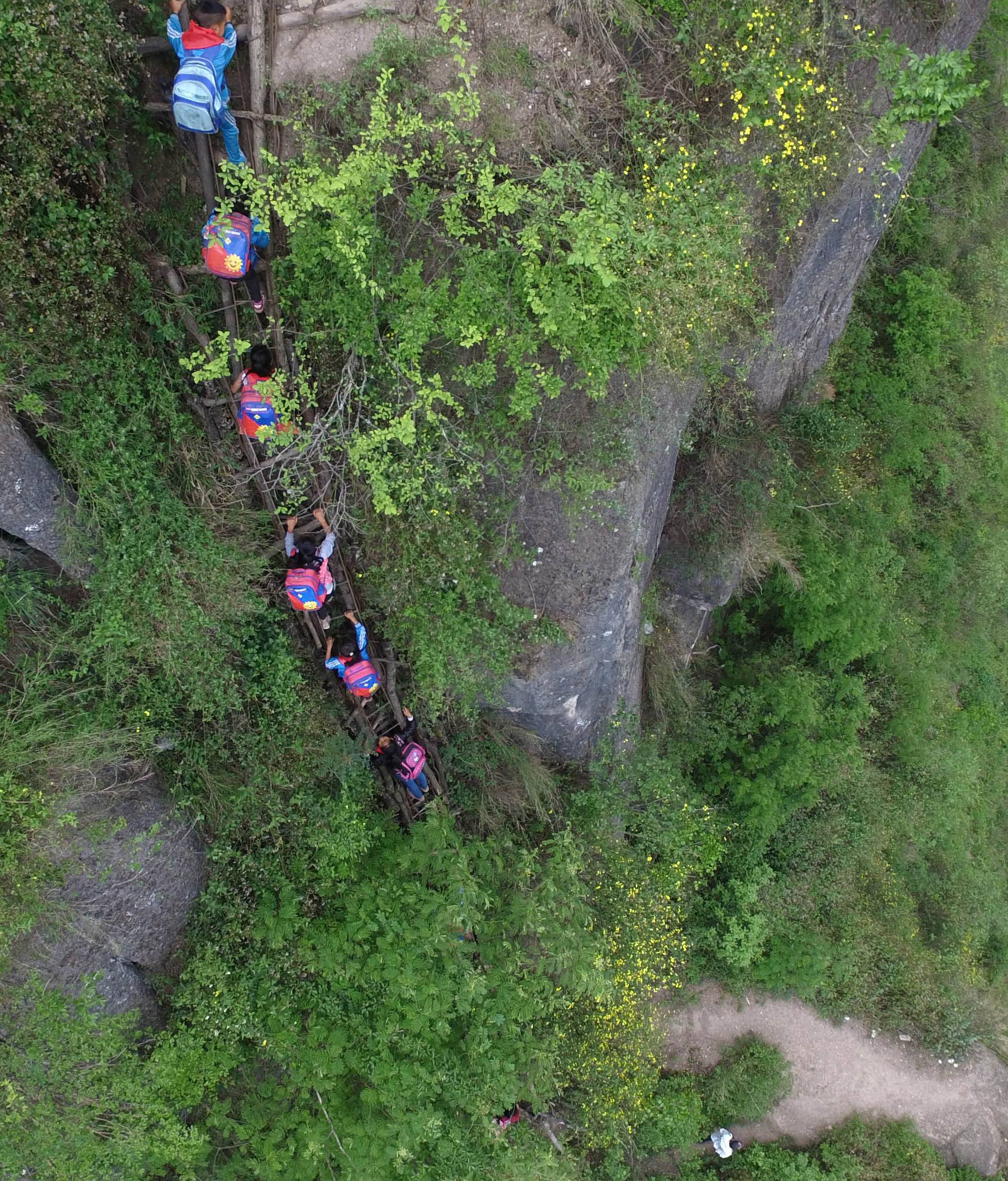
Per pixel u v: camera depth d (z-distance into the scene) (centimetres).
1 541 573
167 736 639
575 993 809
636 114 582
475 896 696
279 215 519
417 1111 661
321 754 702
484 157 553
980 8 711
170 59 543
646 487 727
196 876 666
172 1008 668
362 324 565
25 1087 565
